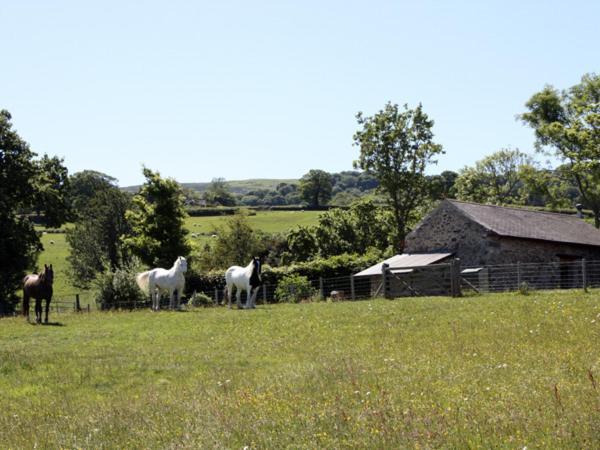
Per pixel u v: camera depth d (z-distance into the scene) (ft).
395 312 81.05
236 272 104.06
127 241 199.31
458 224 132.46
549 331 57.82
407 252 142.41
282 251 266.77
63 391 47.93
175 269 103.14
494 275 124.26
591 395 31.60
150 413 36.09
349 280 150.20
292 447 26.76
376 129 221.25
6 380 52.39
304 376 43.83
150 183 198.39
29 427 35.73
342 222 243.40
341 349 57.16
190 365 54.95
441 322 70.13
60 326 85.40
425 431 26.96
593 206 247.09
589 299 81.25
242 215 242.17
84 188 377.91
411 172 220.64
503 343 52.75
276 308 98.37
